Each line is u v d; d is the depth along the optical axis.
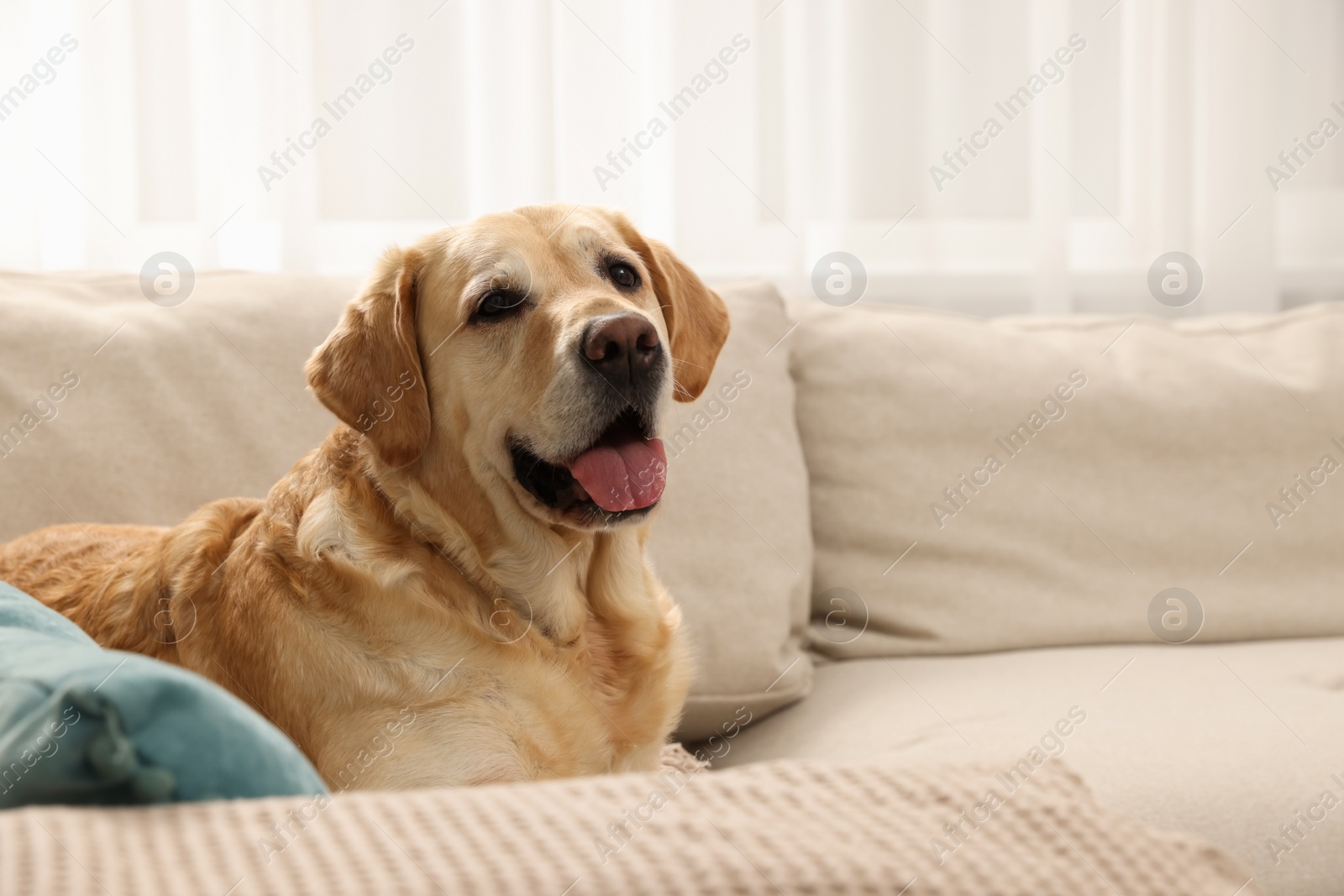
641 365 1.37
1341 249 2.79
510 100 2.46
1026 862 0.59
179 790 0.57
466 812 0.58
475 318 1.40
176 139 2.35
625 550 1.50
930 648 1.98
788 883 0.52
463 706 1.26
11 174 2.26
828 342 2.16
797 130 2.54
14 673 0.64
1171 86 2.68
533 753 1.29
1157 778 1.45
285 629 1.26
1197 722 1.59
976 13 2.61
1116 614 2.02
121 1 2.31
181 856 0.50
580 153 2.49
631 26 2.50
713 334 1.72
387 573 1.30
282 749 0.64
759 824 0.58
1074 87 2.71
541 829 0.55
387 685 1.24
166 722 0.57
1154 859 0.65
